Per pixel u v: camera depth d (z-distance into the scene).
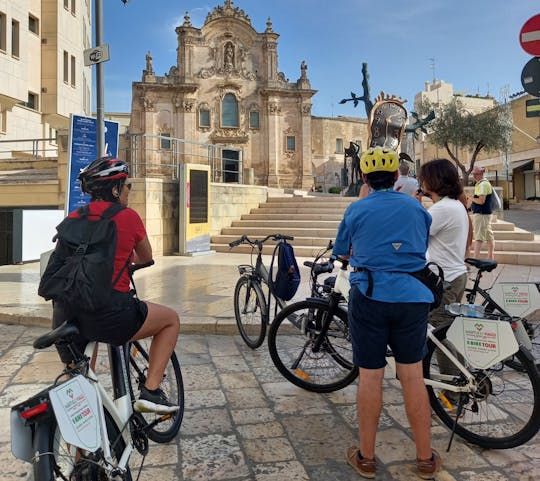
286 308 4.16
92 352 2.50
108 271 2.42
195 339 5.66
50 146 30.06
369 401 2.83
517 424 3.28
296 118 41.09
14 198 16.00
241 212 16.73
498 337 3.06
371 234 2.84
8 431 3.41
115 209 2.61
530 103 4.83
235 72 40.25
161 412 2.72
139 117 39.59
